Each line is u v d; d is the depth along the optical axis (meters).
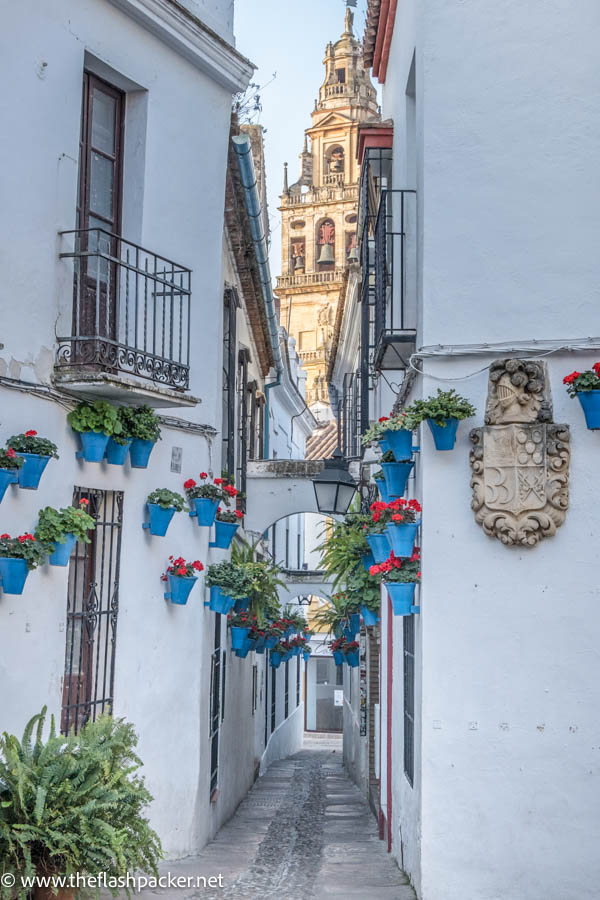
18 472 7.80
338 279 57.69
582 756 8.19
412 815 9.11
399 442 8.82
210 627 11.30
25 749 6.97
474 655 8.34
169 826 10.09
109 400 8.97
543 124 8.62
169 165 10.19
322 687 43.06
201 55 10.37
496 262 8.58
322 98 59.84
